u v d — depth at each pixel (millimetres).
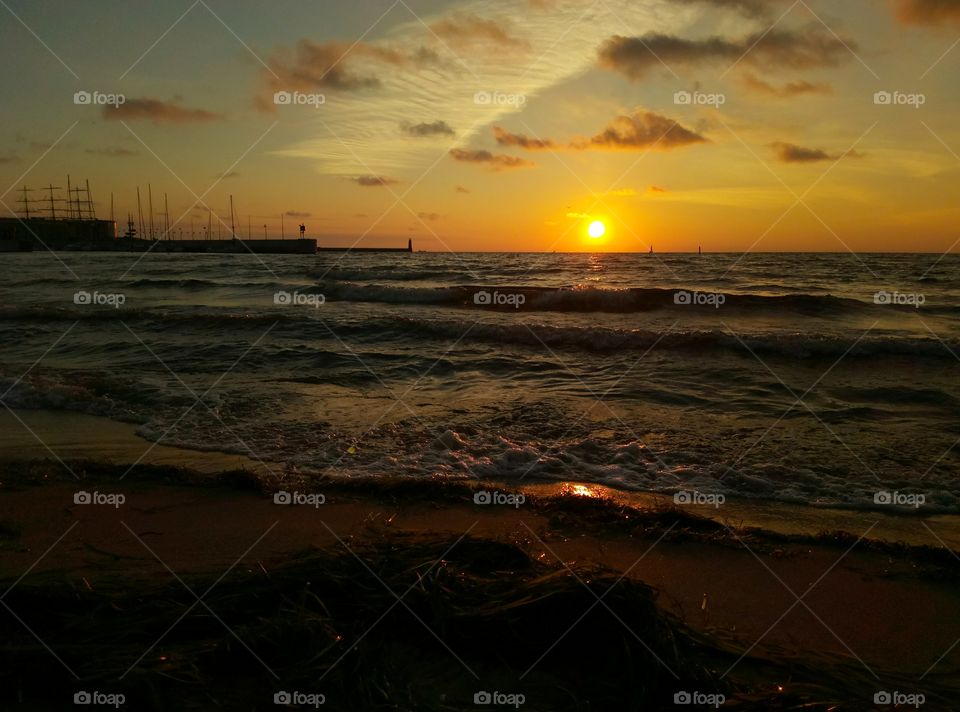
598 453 6250
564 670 2709
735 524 4668
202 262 44250
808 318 16719
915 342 11680
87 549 4043
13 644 2756
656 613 2980
